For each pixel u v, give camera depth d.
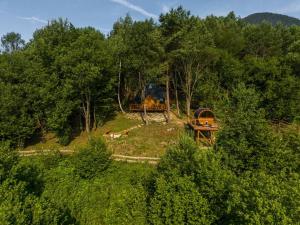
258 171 20.06
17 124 51.66
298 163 20.58
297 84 51.78
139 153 44.47
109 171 29.69
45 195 20.02
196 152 21.61
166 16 50.56
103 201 22.73
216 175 19.20
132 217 19.67
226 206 17.64
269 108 51.66
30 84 53.19
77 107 54.81
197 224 17.56
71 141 53.59
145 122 56.41
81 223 20.66
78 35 57.94
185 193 18.67
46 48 53.91
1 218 13.09
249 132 21.56
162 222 18.67
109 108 59.94
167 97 56.38
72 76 51.28
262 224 13.37
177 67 57.66
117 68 58.09
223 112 23.92
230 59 58.03
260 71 55.28
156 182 20.36
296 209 13.30
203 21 65.81
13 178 19.08
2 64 54.22
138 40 49.47
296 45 64.88
